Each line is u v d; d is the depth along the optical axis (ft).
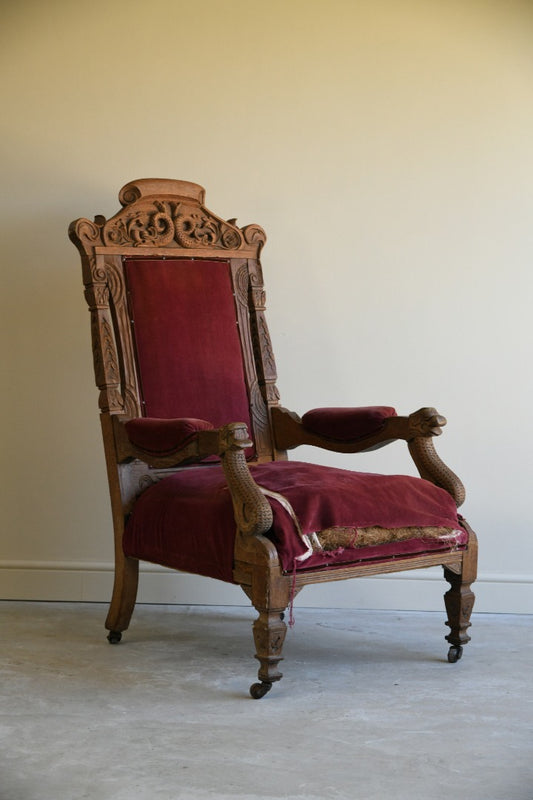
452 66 10.73
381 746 6.55
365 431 9.09
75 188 10.99
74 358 11.01
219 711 7.25
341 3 10.83
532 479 10.70
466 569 8.54
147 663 8.56
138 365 9.46
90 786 5.86
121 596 9.14
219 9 10.89
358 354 10.93
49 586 11.03
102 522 11.02
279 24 10.89
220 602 10.93
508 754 6.41
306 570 7.59
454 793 5.79
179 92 10.94
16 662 8.55
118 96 10.96
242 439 7.56
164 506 8.57
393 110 10.81
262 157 10.93
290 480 8.05
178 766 6.18
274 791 5.81
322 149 10.88
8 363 11.01
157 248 9.78
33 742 6.58
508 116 10.69
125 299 9.52
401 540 8.04
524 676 8.21
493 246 10.73
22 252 10.99
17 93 11.00
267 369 10.16
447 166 10.76
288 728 6.89
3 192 11.00
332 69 10.85
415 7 10.76
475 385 10.77
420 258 10.82
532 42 10.65
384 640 9.44
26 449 11.03
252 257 10.32
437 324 10.81
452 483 8.59
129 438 8.82
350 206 10.87
